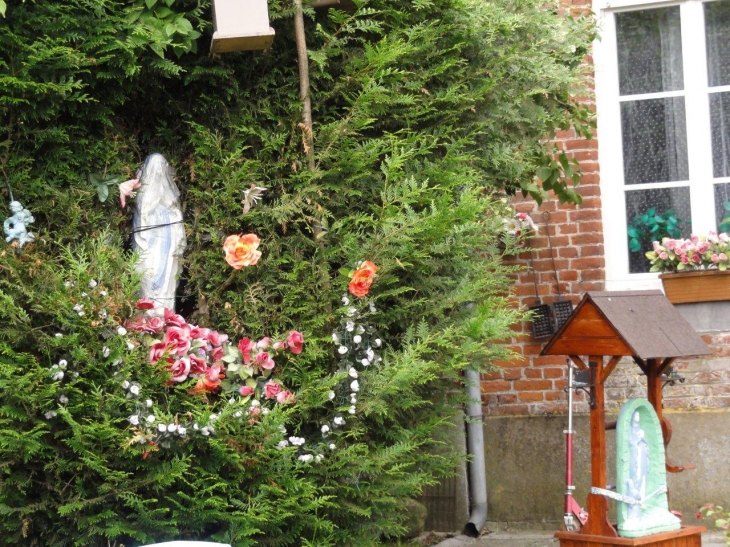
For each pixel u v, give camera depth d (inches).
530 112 168.1
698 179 248.5
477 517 239.1
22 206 135.3
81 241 142.1
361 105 144.2
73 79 135.3
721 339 231.0
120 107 149.6
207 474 130.3
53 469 126.7
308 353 140.0
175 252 144.8
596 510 158.6
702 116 249.0
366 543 143.3
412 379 138.0
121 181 144.6
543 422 243.4
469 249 154.3
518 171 170.9
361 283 137.7
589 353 160.9
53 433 127.3
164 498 132.3
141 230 143.5
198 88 149.3
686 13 249.9
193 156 148.9
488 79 156.4
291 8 146.6
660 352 157.2
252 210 145.3
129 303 130.9
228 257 139.0
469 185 152.1
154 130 153.6
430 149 157.1
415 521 229.8
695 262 229.5
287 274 143.1
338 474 138.2
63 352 129.3
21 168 135.9
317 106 150.9
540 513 242.4
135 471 129.9
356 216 147.9
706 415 232.1
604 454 159.5
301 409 137.6
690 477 232.4
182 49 140.8
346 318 142.2
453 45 156.9
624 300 164.2
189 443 130.9
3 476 126.7
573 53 183.3
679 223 248.7
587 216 245.9
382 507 147.2
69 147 141.4
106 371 129.3
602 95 252.2
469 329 143.0
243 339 139.0
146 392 130.0
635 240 249.8
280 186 147.9
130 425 127.3
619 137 251.9
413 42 154.2
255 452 130.3
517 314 154.1
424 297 150.7
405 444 141.8
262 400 138.9
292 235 147.3
